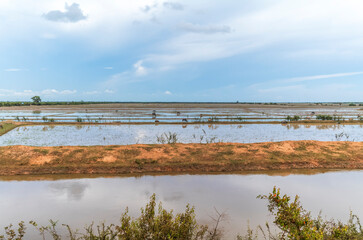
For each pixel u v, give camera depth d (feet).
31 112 198.49
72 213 31.32
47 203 34.27
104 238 18.04
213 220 29.60
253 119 147.54
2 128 97.55
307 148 61.31
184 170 49.73
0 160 49.52
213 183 43.09
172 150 58.59
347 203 35.19
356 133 99.86
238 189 40.32
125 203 34.47
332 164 53.26
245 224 28.68
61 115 167.12
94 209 32.48
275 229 27.43
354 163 53.72
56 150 54.90
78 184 41.96
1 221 29.25
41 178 44.75
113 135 90.02
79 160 51.42
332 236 17.70
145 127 112.98
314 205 34.42
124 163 50.88
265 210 32.55
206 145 63.36
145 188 40.40
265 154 57.11
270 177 46.68
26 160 50.01
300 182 44.04
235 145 63.46
